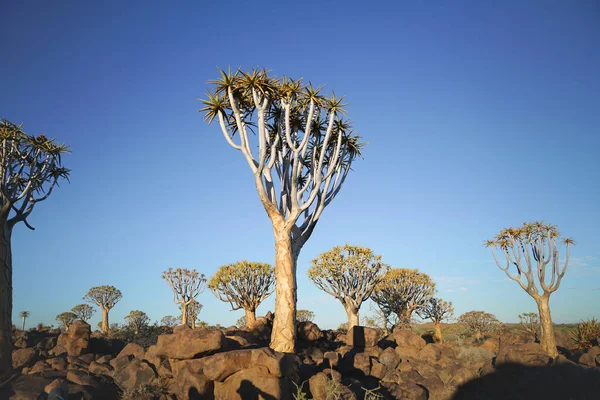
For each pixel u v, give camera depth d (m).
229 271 25.44
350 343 16.86
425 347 16.64
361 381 13.16
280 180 16.11
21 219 14.81
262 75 14.65
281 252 14.60
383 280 29.86
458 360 16.08
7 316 13.05
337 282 25.94
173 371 11.45
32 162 15.60
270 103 15.38
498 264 21.09
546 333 19.20
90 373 11.52
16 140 15.09
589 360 16.30
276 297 14.34
